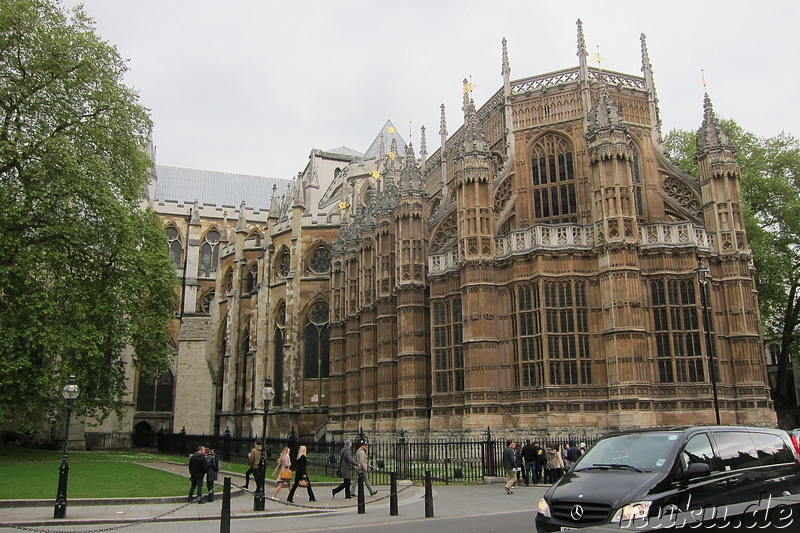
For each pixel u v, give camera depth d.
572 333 39.81
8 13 37.72
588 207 45.56
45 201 36.31
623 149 40.50
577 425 38.47
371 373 57.81
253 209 102.50
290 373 71.31
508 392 41.47
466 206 44.16
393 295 55.19
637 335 38.31
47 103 39.94
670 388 38.69
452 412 43.94
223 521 17.03
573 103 47.53
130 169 44.34
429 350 50.88
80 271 39.75
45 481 29.34
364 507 22.61
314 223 76.25
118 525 20.41
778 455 14.32
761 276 52.75
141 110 44.91
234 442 46.53
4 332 34.84
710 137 43.62
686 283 40.25
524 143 48.59
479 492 28.56
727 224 42.09
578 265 40.75
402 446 37.97
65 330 36.41
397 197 54.19
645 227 40.97
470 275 43.09
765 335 61.03
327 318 73.56
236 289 80.94
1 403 36.47
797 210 52.91
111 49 43.12
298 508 23.66
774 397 67.19
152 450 64.50
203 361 73.88
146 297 44.59
